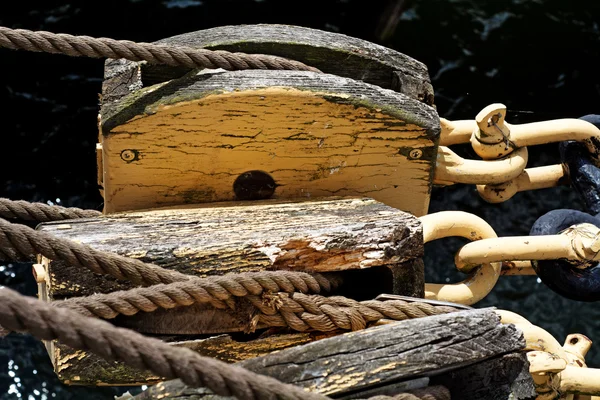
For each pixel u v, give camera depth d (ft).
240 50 11.98
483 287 12.13
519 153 13.17
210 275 9.86
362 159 11.59
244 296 9.83
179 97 10.78
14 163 20.62
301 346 8.82
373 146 11.48
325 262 10.15
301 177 11.62
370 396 8.87
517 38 20.45
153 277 9.60
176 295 9.41
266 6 21.20
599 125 13.70
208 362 7.71
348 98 11.09
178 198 11.48
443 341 9.11
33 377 17.37
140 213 10.82
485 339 9.25
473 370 9.39
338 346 8.86
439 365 9.00
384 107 11.23
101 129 10.89
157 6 20.98
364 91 11.23
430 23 20.57
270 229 10.25
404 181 11.85
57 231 10.17
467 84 20.67
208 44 11.93
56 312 7.39
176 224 10.44
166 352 7.60
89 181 20.66
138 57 11.25
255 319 9.86
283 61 11.74
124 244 9.82
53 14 20.90
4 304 7.23
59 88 20.48
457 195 19.21
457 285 12.13
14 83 20.38
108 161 11.05
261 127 11.10
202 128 10.98
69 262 9.42
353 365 8.80
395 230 10.31
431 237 11.89
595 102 20.52
